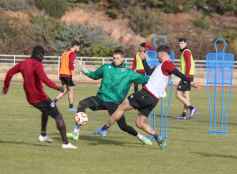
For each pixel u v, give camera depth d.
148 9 126.44
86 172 18.55
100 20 119.56
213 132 28.66
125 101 23.39
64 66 38.28
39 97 22.70
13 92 51.03
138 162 20.34
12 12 111.00
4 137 25.64
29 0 116.44
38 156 21.06
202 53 104.12
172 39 109.00
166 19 124.00
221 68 28.98
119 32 114.19
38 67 22.42
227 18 130.00
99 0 125.81
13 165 19.41
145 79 24.38
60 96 38.50
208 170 19.28
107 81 24.31
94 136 26.59
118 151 22.55
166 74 22.66
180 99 35.00
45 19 106.94
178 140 25.89
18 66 22.86
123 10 123.12
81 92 53.66
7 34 100.94
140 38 114.94
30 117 33.34
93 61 79.62
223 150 23.39
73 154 21.64
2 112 35.69
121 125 24.33
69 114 35.78
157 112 38.47
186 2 130.38
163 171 18.95
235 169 19.55
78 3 125.38
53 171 18.59
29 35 102.50
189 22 123.88
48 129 28.44
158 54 22.75
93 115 35.62
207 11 132.12
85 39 102.50
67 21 114.44
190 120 34.41
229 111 40.19
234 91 58.75
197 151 23.00
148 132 23.30
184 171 19.03
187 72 33.34
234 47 103.50
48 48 101.50
